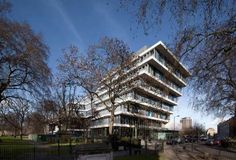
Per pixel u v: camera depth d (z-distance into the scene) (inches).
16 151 1092.5
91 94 1777.8
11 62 1201.4
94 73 1689.2
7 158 938.7
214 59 453.1
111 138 1514.5
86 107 3430.1
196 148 1984.5
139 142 1648.6
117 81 1686.8
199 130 4448.8
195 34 420.5
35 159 927.7
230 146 2301.9
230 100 987.3
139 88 1668.3
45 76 1314.0
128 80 1672.0
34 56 1274.6
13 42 1214.9
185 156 1257.4
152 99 2363.4
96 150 330.6
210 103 951.0
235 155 1396.4
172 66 469.4
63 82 1708.9
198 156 1266.0
